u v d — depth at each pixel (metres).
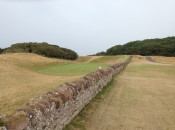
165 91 18.11
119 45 192.62
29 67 46.41
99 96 14.73
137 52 166.25
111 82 21.47
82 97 11.25
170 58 100.56
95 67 38.81
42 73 34.75
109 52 189.00
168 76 30.23
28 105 6.64
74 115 10.00
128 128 9.55
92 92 13.69
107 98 14.55
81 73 32.31
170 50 154.75
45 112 6.87
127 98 14.97
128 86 20.05
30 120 5.88
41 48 101.94
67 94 9.08
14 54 61.25
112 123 9.99
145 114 11.55
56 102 7.82
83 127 9.20
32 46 107.75
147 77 28.23
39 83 21.20
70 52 104.31
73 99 9.70
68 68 39.47
